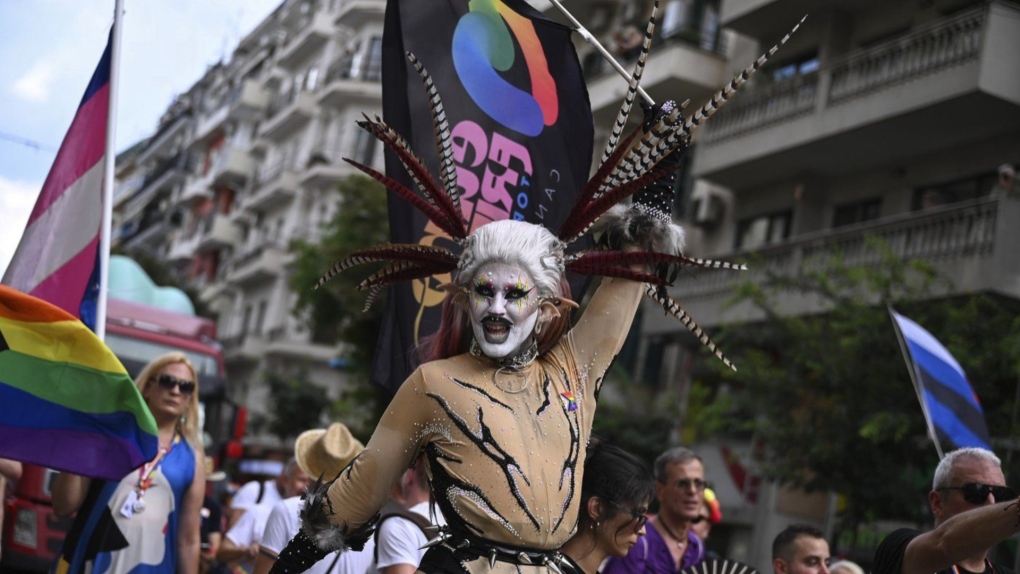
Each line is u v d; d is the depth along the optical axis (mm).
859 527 15680
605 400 19562
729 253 19188
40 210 6363
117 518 5523
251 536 7465
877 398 13258
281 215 41125
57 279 6188
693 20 21969
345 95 37219
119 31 6355
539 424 3047
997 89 15133
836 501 16688
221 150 52438
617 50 23547
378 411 20344
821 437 13531
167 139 64562
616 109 22734
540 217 4609
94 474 5012
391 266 3287
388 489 3080
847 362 13414
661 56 21531
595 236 3547
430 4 4566
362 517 3074
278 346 36750
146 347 15000
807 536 5727
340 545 3070
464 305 3146
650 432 18719
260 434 35375
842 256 14852
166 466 5656
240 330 42156
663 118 3189
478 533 2965
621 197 3176
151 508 5578
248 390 39688
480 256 3078
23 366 4953
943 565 3943
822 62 18906
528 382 3092
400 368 4289
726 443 19219
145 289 16469
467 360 3115
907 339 7367
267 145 45188
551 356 3191
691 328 3287
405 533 4883
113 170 6223
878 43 18328
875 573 4305
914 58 16422
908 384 13070
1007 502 3771
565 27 4789
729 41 21828
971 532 3799
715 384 19484
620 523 3795
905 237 15773
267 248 39094
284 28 50656
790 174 19531
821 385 13602
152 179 62781
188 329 15719
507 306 3023
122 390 4996
